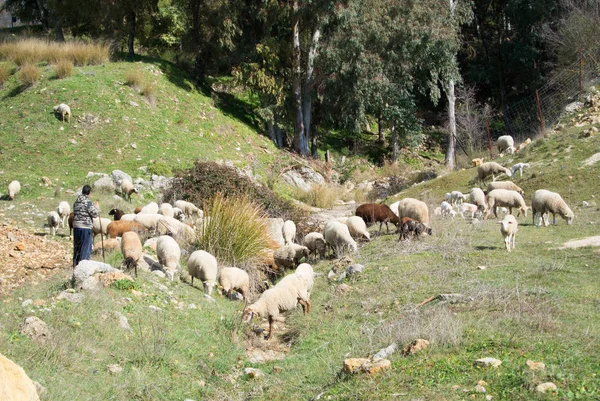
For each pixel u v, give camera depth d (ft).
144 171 76.74
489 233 47.47
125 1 107.96
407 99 118.11
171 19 115.14
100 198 65.92
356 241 50.52
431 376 22.09
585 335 24.30
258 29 114.73
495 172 70.54
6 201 64.13
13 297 33.40
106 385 24.49
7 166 75.87
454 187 74.95
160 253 39.63
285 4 107.24
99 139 83.30
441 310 28.76
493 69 135.13
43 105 87.45
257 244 46.42
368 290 36.19
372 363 24.17
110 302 31.30
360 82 105.29
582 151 70.74
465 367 22.34
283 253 46.65
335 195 94.38
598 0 109.29
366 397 21.53
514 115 131.13
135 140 85.05
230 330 32.76
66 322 28.27
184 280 40.45
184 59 115.96
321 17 104.37
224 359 29.43
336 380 24.53
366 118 118.32
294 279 34.86
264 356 30.76
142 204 68.18
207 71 119.65
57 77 94.73
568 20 109.70
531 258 38.50
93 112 87.51
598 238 42.06
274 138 110.32
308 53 109.60
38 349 25.58
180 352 28.84
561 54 110.22
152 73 104.58
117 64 104.27
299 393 24.62
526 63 130.41
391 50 107.24
